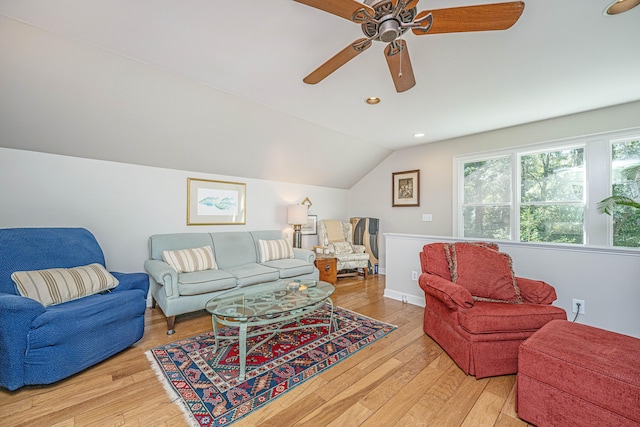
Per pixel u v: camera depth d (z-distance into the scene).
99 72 2.20
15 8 1.57
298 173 4.59
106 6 1.54
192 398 1.63
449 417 1.51
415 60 2.04
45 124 2.47
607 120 2.93
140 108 2.62
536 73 2.22
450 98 2.71
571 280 2.46
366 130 3.76
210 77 2.35
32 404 1.57
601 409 1.24
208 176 3.83
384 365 2.02
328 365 2.00
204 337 2.45
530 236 3.50
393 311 3.13
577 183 3.16
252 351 2.19
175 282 2.60
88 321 1.88
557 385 1.37
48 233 2.35
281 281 3.20
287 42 1.84
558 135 3.23
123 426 1.42
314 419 1.48
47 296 1.91
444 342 2.20
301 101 2.83
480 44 1.84
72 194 2.84
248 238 3.91
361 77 2.31
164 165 3.40
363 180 5.49
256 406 1.57
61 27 1.74
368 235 5.09
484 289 2.22
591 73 2.21
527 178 3.53
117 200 3.11
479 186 3.94
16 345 1.64
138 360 2.05
